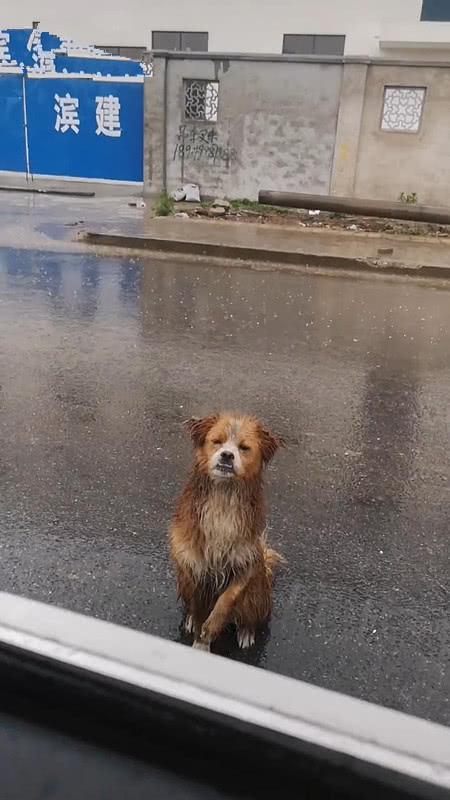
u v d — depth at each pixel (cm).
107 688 102
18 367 618
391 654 291
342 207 1531
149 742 103
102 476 434
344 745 91
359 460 484
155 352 684
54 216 1477
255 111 1706
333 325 820
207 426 251
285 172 1745
